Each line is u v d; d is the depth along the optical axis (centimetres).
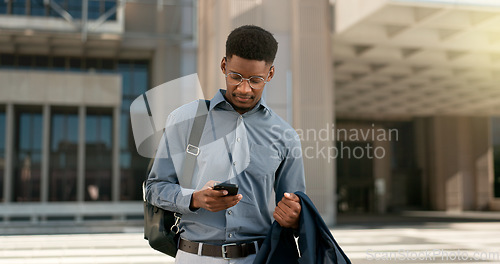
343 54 1723
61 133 2233
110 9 1861
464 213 3098
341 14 1519
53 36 1920
